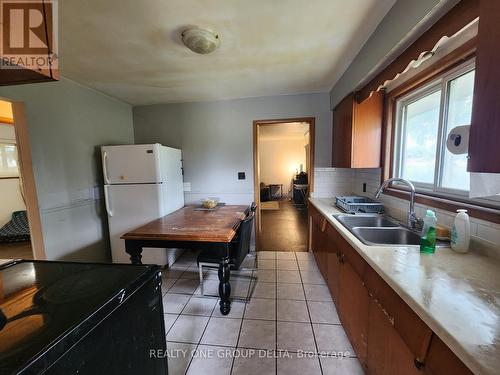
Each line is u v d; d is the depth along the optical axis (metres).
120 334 0.79
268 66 2.17
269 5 1.34
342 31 1.63
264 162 8.59
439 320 0.69
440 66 1.45
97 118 2.76
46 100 2.14
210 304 2.11
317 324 1.81
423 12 1.10
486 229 1.14
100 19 1.42
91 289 0.83
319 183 3.15
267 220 5.30
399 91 1.95
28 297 0.79
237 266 2.11
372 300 1.18
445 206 1.39
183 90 2.80
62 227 2.29
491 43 0.67
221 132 3.26
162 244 1.99
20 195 4.27
